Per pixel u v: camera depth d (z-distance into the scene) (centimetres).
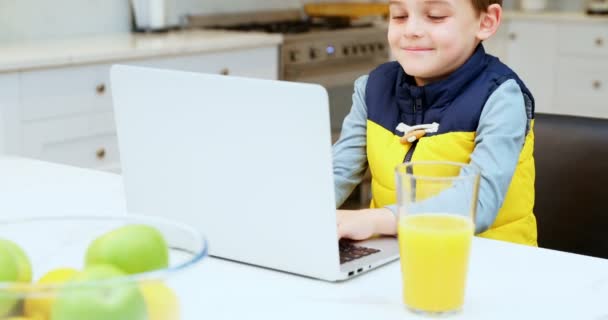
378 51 416
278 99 95
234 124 100
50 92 271
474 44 146
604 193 149
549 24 459
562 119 155
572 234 152
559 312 90
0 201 136
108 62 287
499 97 140
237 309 91
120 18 364
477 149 136
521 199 144
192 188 108
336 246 97
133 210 116
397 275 101
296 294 95
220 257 108
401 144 147
